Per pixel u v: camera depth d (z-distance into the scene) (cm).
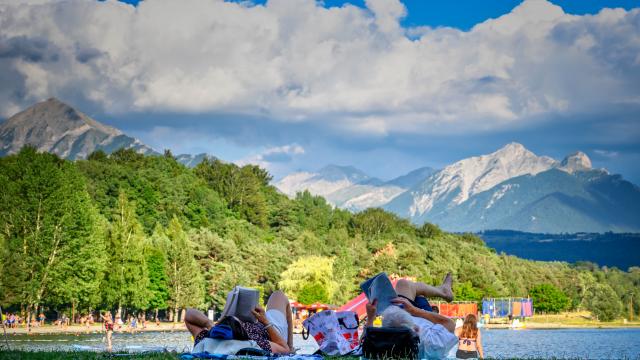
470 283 19625
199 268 14662
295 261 15725
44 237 10162
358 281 17775
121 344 7012
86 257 10544
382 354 1720
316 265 15162
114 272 11569
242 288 1716
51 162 10706
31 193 10244
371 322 1819
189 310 1792
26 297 9900
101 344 6869
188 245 14212
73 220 10450
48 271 10081
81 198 11250
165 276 13475
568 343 11325
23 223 10206
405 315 1753
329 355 1947
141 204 19012
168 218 19050
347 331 2122
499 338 13350
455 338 1739
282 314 1797
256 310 1723
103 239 11506
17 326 10375
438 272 19300
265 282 16062
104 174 19362
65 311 11519
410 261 18862
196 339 1739
